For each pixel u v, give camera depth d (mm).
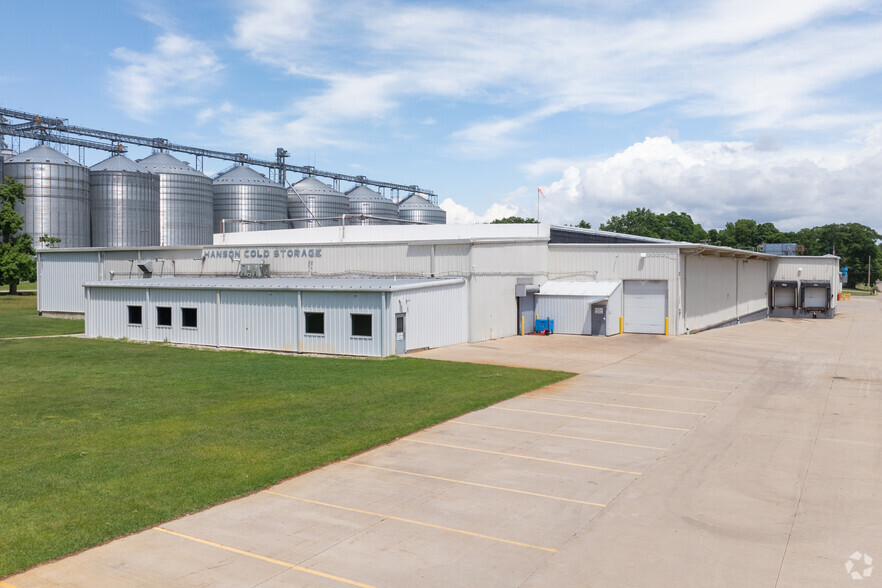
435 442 16688
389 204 123438
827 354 34844
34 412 19656
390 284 33406
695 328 47531
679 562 9953
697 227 181625
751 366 30250
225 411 19750
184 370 27594
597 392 23453
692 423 18891
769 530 11195
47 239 86125
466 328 38219
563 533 11023
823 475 14211
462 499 12609
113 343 38312
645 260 44500
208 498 12453
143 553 10203
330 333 32750
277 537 10820
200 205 106375
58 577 9406
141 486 13086
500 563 9898
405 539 10758
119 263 54750
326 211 114188
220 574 9516
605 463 14984
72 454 15250
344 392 22719
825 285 65312
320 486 13328
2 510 11789
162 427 17812
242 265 47344
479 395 22375
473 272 38344
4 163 97938
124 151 106875
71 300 56750
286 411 19750
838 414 20156
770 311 68125
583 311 43219
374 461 15031
